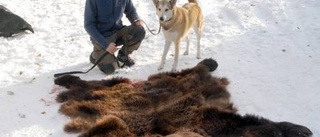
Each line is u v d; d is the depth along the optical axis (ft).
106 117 11.55
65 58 15.80
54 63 15.40
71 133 11.39
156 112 12.01
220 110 11.82
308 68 14.57
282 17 18.71
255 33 17.47
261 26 18.04
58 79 13.87
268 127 10.86
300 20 18.33
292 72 14.39
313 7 19.43
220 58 15.64
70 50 16.35
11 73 14.55
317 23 17.89
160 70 14.97
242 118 11.46
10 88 13.66
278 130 10.74
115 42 14.97
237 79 14.14
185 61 15.65
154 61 15.65
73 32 17.81
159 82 13.64
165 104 12.47
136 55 16.07
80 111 12.23
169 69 15.07
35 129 11.60
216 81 13.74
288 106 12.45
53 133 11.43
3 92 13.41
